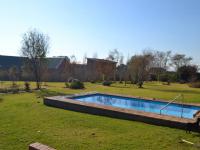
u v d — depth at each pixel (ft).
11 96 64.23
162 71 194.90
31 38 93.56
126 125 33.78
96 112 41.52
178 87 129.18
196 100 66.95
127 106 59.31
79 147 24.14
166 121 33.53
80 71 167.22
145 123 35.40
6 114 39.37
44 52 95.25
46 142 25.48
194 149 24.13
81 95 61.57
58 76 161.99
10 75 143.13
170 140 26.94
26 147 23.77
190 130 30.63
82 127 32.14
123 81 159.74
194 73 180.65
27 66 95.40
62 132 29.45
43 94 70.23
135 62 147.74
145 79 167.53
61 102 46.78
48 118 36.96
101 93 68.64
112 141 26.27
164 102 55.98
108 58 172.96
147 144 25.40
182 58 198.49
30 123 33.55
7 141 25.48
